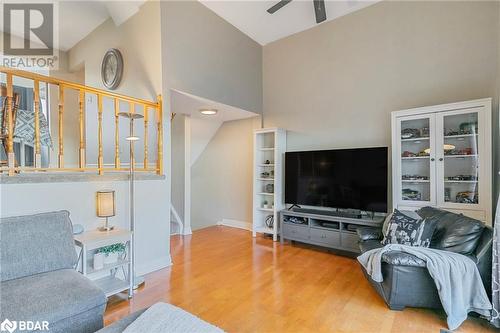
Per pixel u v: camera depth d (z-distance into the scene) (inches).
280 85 182.7
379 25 143.2
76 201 93.3
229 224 207.0
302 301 89.7
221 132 212.7
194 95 140.0
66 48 203.6
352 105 151.7
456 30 121.7
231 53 164.7
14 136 91.1
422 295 80.4
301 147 171.8
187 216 182.7
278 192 166.4
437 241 92.4
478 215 104.7
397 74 137.3
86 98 175.3
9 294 57.6
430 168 117.0
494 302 75.7
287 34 177.2
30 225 71.6
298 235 151.7
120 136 152.9
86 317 59.4
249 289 98.3
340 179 145.1
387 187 132.0
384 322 77.7
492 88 112.9
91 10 156.8
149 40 131.5
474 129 108.0
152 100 128.9
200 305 87.0
